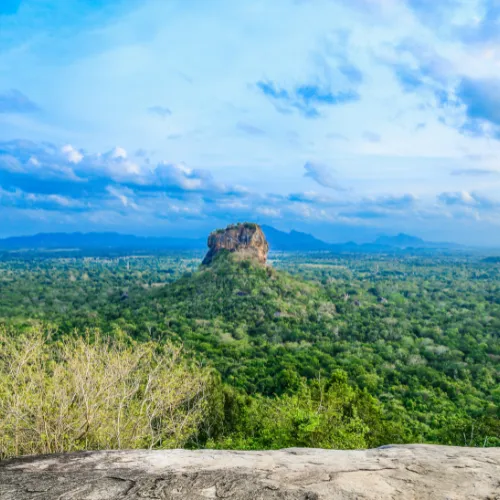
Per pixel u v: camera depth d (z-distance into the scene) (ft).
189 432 41.01
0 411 29.35
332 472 11.81
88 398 32.14
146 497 10.34
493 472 11.77
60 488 10.85
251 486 10.89
